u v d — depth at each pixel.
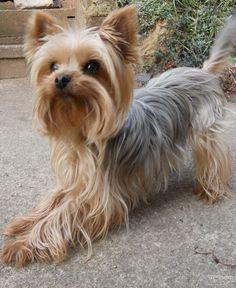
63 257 0.36
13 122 0.66
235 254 0.38
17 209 0.43
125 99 0.36
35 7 1.00
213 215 0.43
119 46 0.36
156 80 0.46
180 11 0.86
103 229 0.39
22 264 0.36
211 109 0.45
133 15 0.35
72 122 0.36
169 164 0.45
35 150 0.56
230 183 0.49
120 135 0.39
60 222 0.38
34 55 0.37
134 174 0.41
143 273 0.35
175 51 0.84
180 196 0.46
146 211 0.44
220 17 0.85
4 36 0.94
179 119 0.44
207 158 0.45
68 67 0.35
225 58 0.47
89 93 0.34
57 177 0.41
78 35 0.35
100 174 0.38
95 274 0.35
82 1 0.88
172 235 0.40
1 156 0.55
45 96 0.35
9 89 0.83
